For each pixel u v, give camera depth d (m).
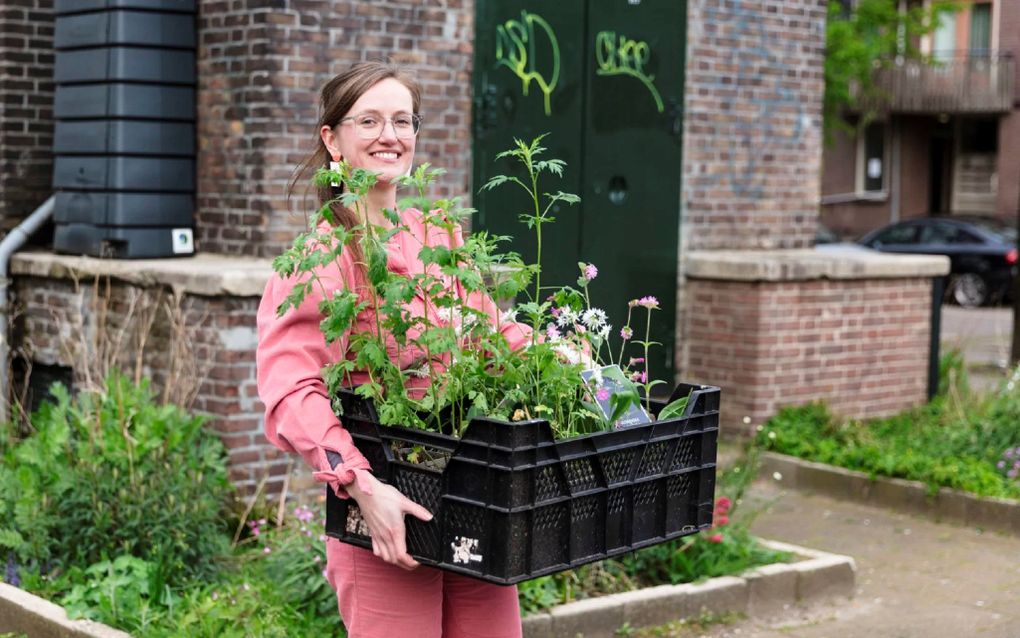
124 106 6.68
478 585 3.00
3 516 5.25
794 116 9.41
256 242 6.69
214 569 5.23
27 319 7.24
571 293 3.02
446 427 2.91
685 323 8.85
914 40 32.34
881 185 33.62
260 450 6.16
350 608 2.97
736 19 8.98
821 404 8.64
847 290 8.91
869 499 7.53
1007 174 31.84
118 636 4.47
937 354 9.47
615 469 2.78
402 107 2.97
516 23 7.65
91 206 6.86
